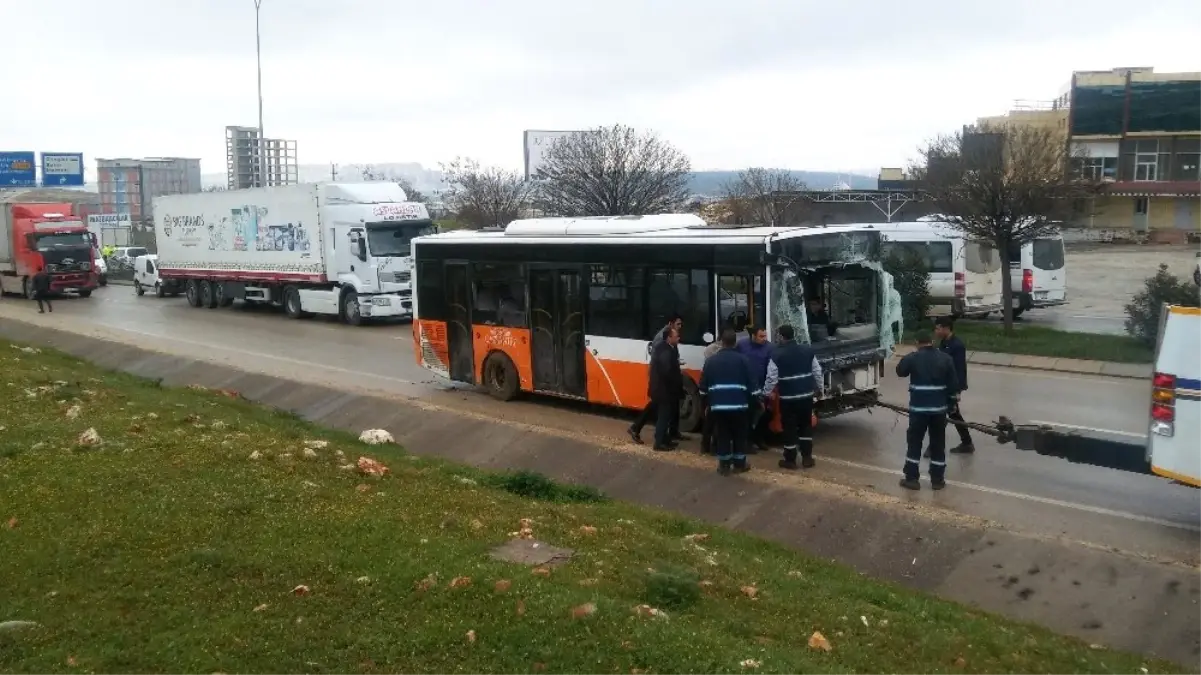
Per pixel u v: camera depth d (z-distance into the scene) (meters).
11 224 41.00
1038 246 27.19
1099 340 21.23
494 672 4.98
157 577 6.11
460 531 7.28
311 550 6.55
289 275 31.08
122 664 5.04
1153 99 62.38
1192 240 62.03
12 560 6.39
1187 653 6.76
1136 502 10.05
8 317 32.38
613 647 5.21
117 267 55.28
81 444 9.33
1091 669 6.11
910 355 10.62
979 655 6.07
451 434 13.52
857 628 6.25
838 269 12.83
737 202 43.91
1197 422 8.42
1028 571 7.94
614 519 8.63
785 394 11.38
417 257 17.44
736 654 5.23
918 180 29.03
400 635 5.34
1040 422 13.93
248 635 5.33
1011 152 23.45
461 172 53.59
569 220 15.20
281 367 20.89
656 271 13.43
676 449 12.10
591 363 14.52
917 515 9.02
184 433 10.30
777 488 10.10
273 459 9.15
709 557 7.53
